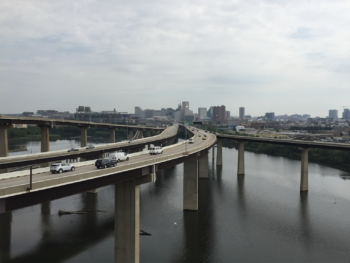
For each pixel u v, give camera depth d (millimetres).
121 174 39531
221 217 68500
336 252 52094
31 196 28766
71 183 31812
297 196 87250
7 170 80688
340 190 94562
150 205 76938
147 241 54969
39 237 55000
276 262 48094
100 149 92375
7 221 62844
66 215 66688
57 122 125438
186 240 55688
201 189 95312
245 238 57125
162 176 116000
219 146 145000
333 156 158125
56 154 79000
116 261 42750
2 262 45719
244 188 96875
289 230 61438
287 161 161250
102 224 61531
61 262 46219
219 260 48406
